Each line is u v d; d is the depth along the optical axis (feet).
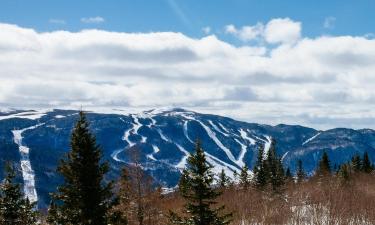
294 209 92.02
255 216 89.45
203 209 70.28
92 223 64.13
